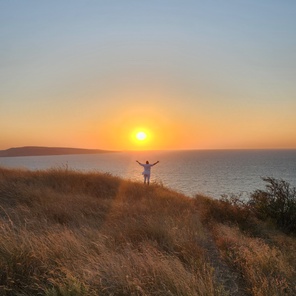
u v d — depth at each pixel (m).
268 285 4.34
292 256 6.23
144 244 5.71
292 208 10.70
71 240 5.29
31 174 14.41
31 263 4.38
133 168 117.75
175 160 194.25
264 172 93.06
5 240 4.81
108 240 5.80
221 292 3.99
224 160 186.38
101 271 4.23
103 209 9.16
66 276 3.95
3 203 8.76
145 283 3.92
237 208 11.00
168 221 7.71
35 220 6.84
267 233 9.11
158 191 14.51
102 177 15.25
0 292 3.68
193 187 53.94
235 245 6.45
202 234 7.30
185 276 4.15
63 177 14.13
